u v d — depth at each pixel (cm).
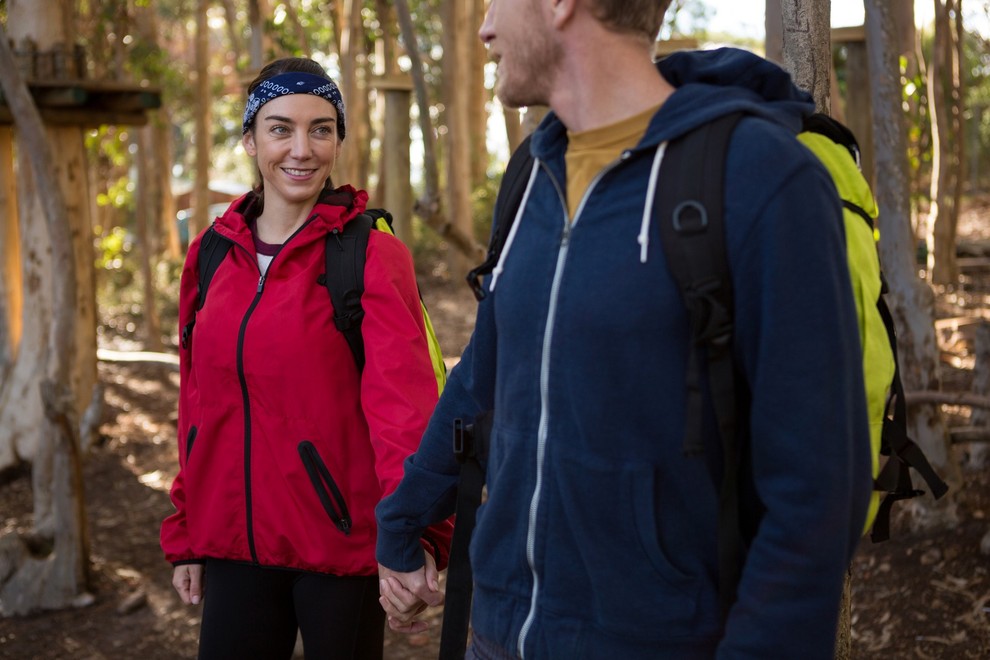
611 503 144
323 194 255
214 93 2183
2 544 487
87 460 715
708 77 150
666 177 139
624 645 147
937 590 402
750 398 142
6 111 687
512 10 154
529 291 152
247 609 251
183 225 2367
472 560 165
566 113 153
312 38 1673
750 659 133
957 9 1180
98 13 1271
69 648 447
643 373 140
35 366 707
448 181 1409
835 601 133
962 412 648
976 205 2011
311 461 240
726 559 140
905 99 908
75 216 745
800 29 225
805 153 134
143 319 1467
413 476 193
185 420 256
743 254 133
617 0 145
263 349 238
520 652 156
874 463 149
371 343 236
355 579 245
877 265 151
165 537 261
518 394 154
